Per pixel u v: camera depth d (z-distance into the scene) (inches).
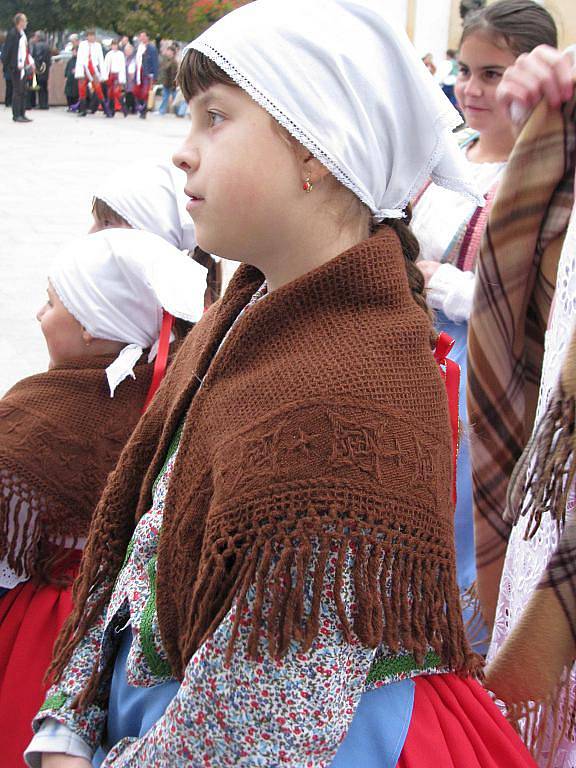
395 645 38.8
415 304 44.8
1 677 71.1
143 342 80.8
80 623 52.7
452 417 50.7
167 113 855.1
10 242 308.0
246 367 43.8
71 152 551.8
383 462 39.5
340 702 40.4
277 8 42.2
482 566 80.1
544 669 57.6
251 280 50.1
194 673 40.8
